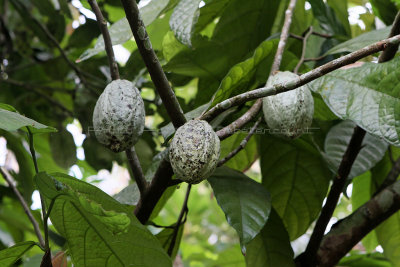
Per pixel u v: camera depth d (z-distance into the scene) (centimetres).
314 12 245
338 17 258
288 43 245
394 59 193
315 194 238
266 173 239
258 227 196
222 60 240
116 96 178
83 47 300
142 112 179
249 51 242
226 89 197
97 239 183
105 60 300
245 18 239
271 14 242
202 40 236
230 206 198
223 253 291
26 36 335
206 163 171
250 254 218
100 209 164
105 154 288
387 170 248
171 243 220
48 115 334
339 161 232
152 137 273
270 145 236
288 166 238
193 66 239
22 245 183
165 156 188
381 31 217
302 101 190
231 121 220
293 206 239
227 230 499
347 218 223
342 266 245
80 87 305
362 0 299
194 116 192
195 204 488
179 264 277
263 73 222
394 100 189
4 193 288
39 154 330
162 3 205
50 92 340
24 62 338
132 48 329
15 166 371
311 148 231
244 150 247
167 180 193
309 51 254
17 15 338
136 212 201
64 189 169
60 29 309
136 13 168
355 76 196
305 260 220
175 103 177
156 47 275
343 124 237
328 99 196
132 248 183
